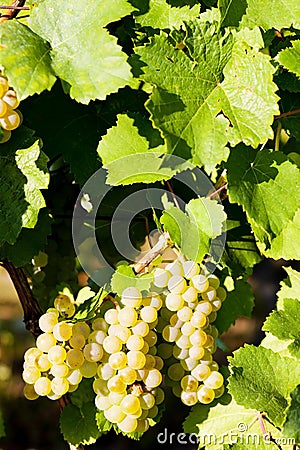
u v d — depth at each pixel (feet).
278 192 3.77
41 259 4.20
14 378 7.28
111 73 3.55
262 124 3.64
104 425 3.82
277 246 3.82
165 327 3.79
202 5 3.87
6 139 3.64
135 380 3.70
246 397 3.77
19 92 3.50
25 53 3.53
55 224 4.29
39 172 3.64
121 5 3.59
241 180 3.76
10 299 7.28
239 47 3.68
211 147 3.63
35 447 7.14
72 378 3.70
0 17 3.68
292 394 3.68
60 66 3.57
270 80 3.65
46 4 3.61
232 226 4.10
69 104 3.98
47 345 3.69
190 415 3.93
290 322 3.86
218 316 4.32
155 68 3.64
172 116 3.62
